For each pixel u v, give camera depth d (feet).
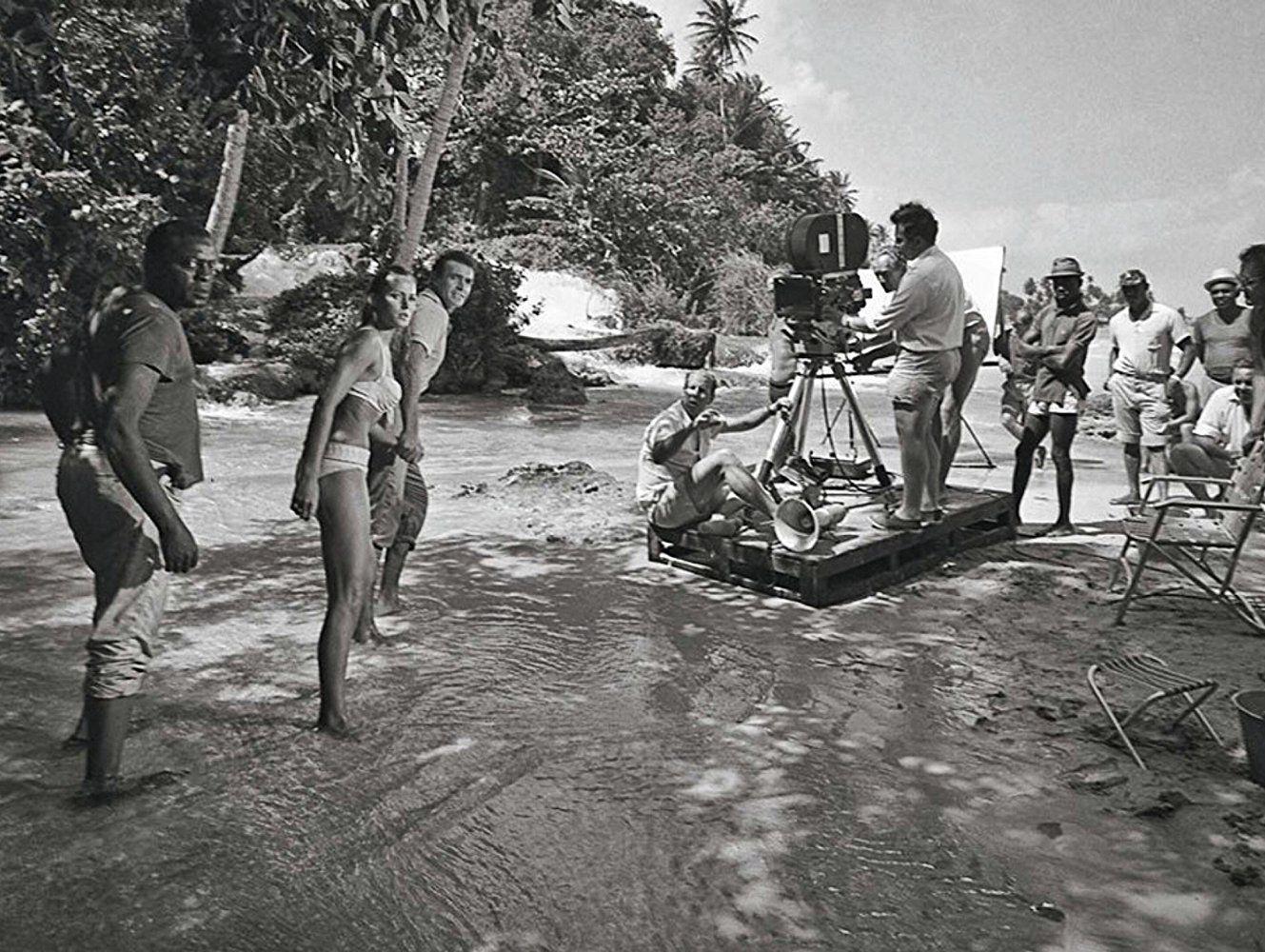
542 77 129.29
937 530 24.52
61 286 48.85
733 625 20.34
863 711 16.03
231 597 21.13
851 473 28.81
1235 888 11.10
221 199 42.78
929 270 22.52
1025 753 14.55
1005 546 27.02
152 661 17.31
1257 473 19.74
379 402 15.46
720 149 195.62
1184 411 31.24
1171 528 21.13
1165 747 14.65
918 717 15.83
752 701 16.39
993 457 43.73
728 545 23.00
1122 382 31.58
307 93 20.44
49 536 25.45
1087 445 48.47
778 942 10.08
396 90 21.04
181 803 12.48
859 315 27.12
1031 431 28.14
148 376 12.20
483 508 30.83
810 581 21.44
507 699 16.24
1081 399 28.02
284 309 69.56
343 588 14.87
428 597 21.67
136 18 46.32
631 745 14.61
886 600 22.15
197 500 30.91
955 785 13.52
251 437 44.65
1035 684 17.20
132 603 12.66
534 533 27.71
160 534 12.35
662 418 24.44
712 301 129.29
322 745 14.29
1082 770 13.94
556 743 14.66
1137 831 12.33
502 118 118.93
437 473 37.70
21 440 40.98
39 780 12.93
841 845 11.95
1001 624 20.56
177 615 19.85
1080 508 32.30
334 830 12.02
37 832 11.68
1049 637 19.72
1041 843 12.05
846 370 29.01
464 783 13.30
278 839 11.78
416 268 71.41
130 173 54.03
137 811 12.23
